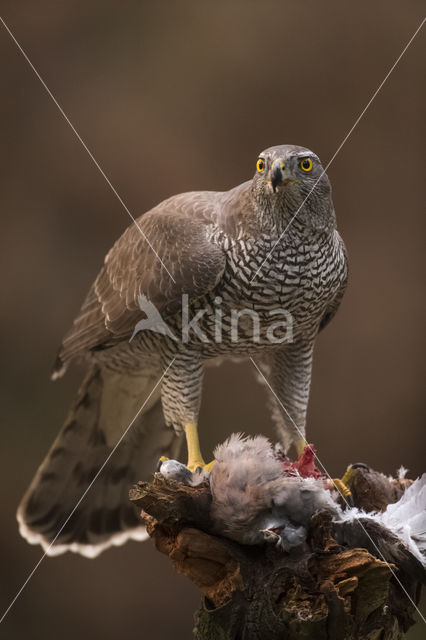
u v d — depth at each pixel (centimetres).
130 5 1213
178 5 1212
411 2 1202
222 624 409
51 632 1205
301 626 391
